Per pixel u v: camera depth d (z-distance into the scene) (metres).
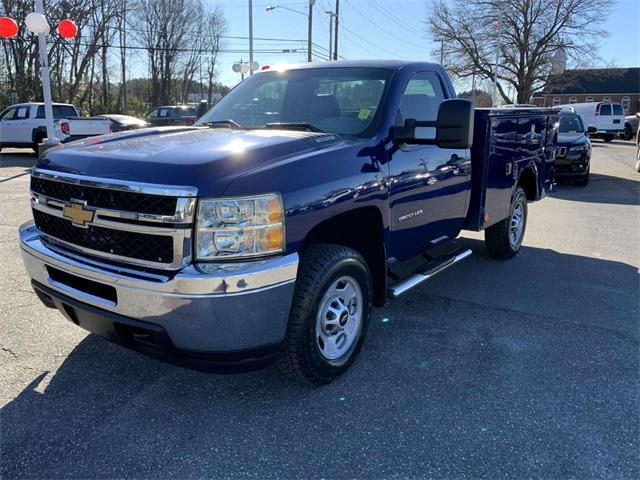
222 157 2.71
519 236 6.32
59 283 3.04
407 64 4.11
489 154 4.89
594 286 5.31
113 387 3.22
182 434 2.79
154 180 2.60
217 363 2.73
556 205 10.05
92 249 2.86
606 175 14.78
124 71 49.81
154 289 2.57
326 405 3.09
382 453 2.67
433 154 4.08
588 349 3.88
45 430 2.79
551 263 6.12
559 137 12.45
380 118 3.62
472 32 44.19
